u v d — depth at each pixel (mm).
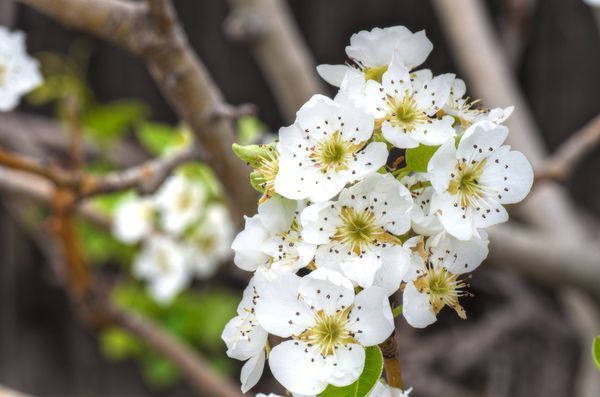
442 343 1173
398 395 550
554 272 851
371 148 543
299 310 539
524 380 1183
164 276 983
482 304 1239
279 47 891
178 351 912
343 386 540
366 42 562
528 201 1052
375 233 542
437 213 542
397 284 541
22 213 1166
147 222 971
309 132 546
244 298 548
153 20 666
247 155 553
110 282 1250
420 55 562
